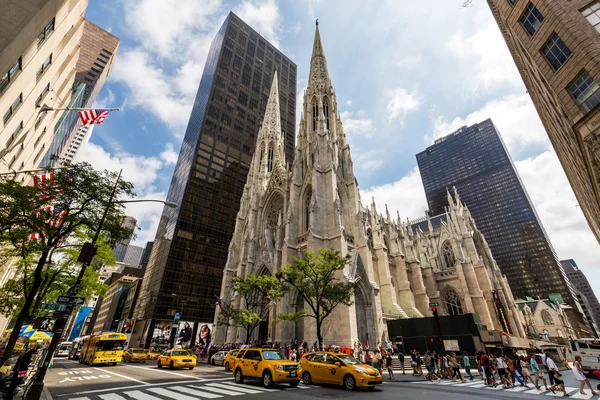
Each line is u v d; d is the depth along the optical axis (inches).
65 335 4913.9
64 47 1082.7
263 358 745.0
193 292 3166.8
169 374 957.8
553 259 5797.2
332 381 698.2
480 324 1411.2
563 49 787.4
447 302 2288.4
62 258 1073.5
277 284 1348.4
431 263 2519.7
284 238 1739.7
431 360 947.3
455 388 749.9
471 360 1327.5
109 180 751.7
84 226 927.0
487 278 2207.2
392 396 576.7
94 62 5516.7
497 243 6628.9
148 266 3688.5
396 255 2055.9
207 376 905.5
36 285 700.0
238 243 2450.8
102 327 4712.1
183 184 3720.5
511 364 858.8
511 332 2069.4
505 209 6815.9
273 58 5812.0
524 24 895.1
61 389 643.5
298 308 1528.1
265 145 3006.9
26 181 1333.7
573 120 796.0
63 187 688.4
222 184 3895.2
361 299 1488.7
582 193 1425.9
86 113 960.9
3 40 644.1
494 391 717.9
